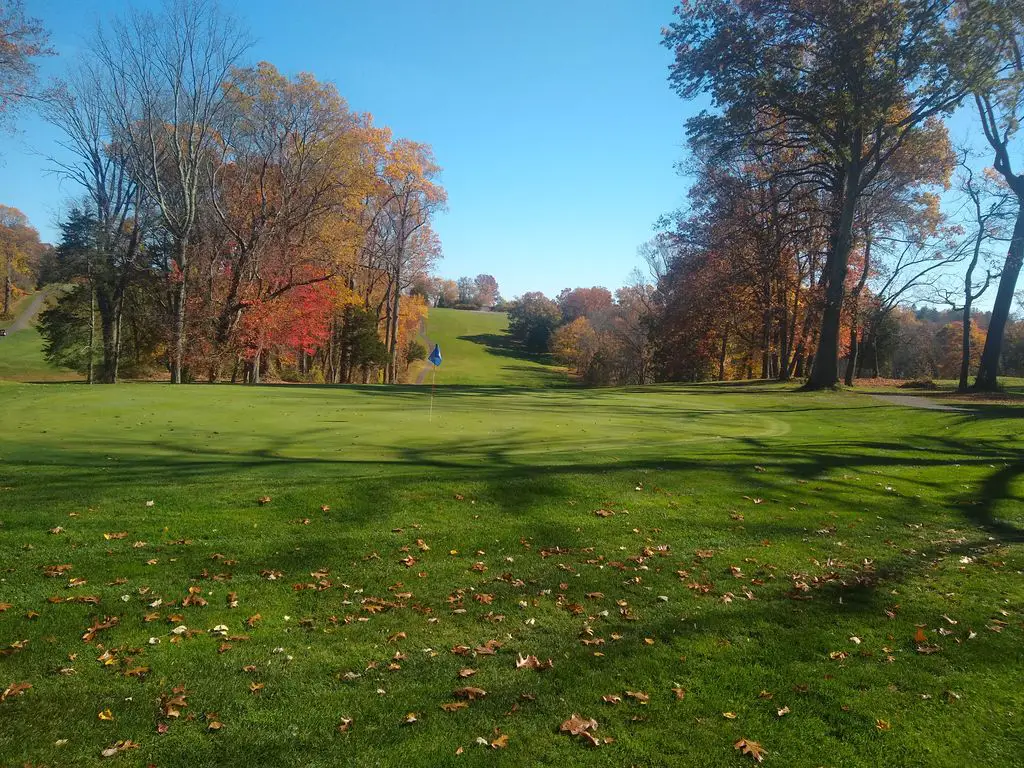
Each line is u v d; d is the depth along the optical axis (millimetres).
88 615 4945
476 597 5562
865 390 29422
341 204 37906
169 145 32156
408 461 10422
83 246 34031
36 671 4156
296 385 26844
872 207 32281
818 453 12391
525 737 3635
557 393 27078
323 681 4176
